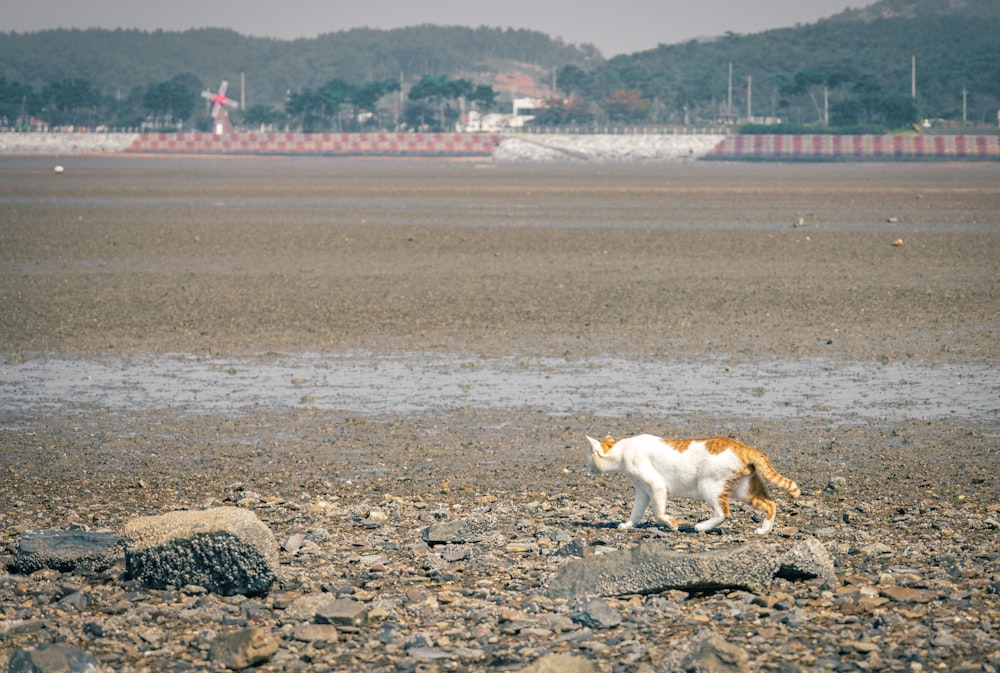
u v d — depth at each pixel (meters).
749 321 26.41
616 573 8.91
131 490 13.48
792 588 8.91
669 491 10.76
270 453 15.41
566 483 13.66
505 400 18.67
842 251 41.53
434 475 14.12
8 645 8.02
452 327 25.91
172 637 8.23
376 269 36.97
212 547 9.10
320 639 8.05
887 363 21.44
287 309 28.61
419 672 7.49
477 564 9.85
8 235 48.88
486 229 52.47
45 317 27.42
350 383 20.08
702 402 18.38
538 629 8.16
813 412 17.61
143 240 47.12
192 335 25.05
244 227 53.88
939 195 80.88
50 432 16.70
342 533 11.12
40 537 9.97
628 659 7.56
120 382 20.27
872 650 7.59
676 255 40.81
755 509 11.91
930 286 31.83
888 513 11.91
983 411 17.55
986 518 11.59
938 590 8.80
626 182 112.56
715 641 7.32
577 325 26.05
